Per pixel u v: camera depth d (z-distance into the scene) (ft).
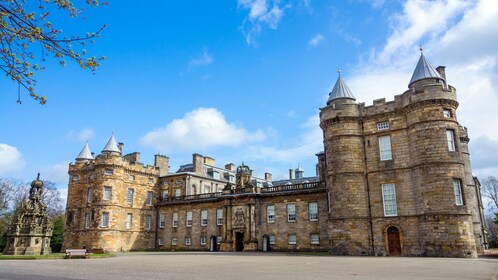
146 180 231.71
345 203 136.56
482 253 132.05
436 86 127.13
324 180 180.86
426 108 127.24
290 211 184.34
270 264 85.10
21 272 64.80
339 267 75.25
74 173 225.15
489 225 286.25
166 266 79.87
